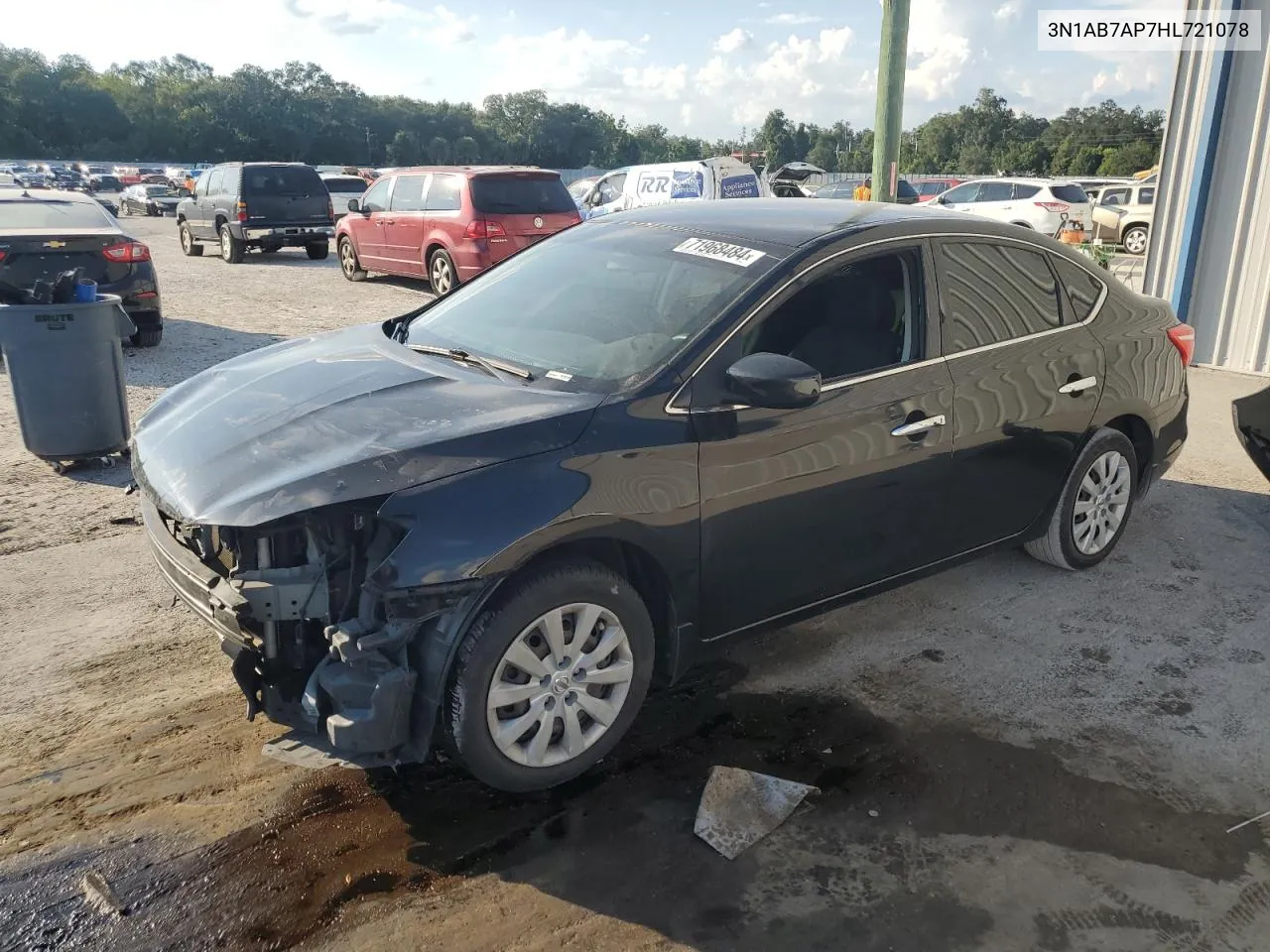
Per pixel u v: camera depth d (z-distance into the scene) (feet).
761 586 11.37
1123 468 15.85
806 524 11.47
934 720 11.80
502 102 500.74
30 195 31.32
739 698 12.23
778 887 9.03
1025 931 8.54
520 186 45.21
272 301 44.16
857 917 8.68
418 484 9.18
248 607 9.25
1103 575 16.03
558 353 11.57
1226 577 16.05
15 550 16.15
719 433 10.57
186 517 9.39
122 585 14.94
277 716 9.68
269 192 59.93
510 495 9.34
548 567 9.66
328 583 9.37
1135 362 15.44
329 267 60.59
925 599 15.11
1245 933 8.56
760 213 13.44
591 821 9.88
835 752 11.12
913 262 12.60
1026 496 14.30
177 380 27.94
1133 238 78.54
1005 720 11.82
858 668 13.00
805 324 11.62
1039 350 13.89
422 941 8.35
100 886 8.85
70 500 18.61
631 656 10.39
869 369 11.97
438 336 13.05
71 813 9.80
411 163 460.55
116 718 11.46
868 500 12.00
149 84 455.22
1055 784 10.57
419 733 9.39
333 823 9.78
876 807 10.16
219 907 8.66
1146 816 10.07
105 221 31.24
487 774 9.68
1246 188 29.55
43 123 396.16
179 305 42.11
